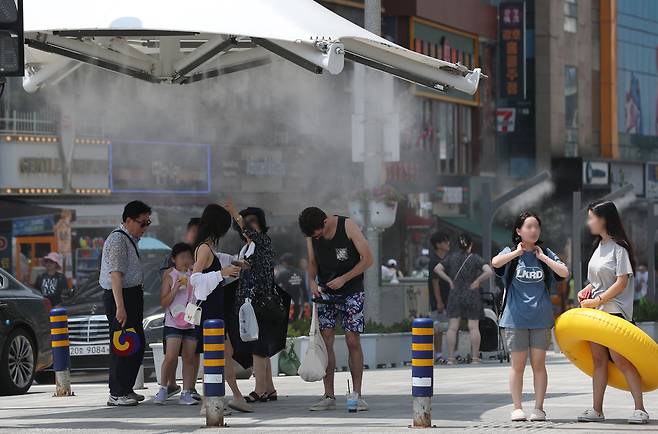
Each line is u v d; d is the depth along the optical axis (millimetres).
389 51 26000
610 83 122125
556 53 112812
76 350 37906
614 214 22078
